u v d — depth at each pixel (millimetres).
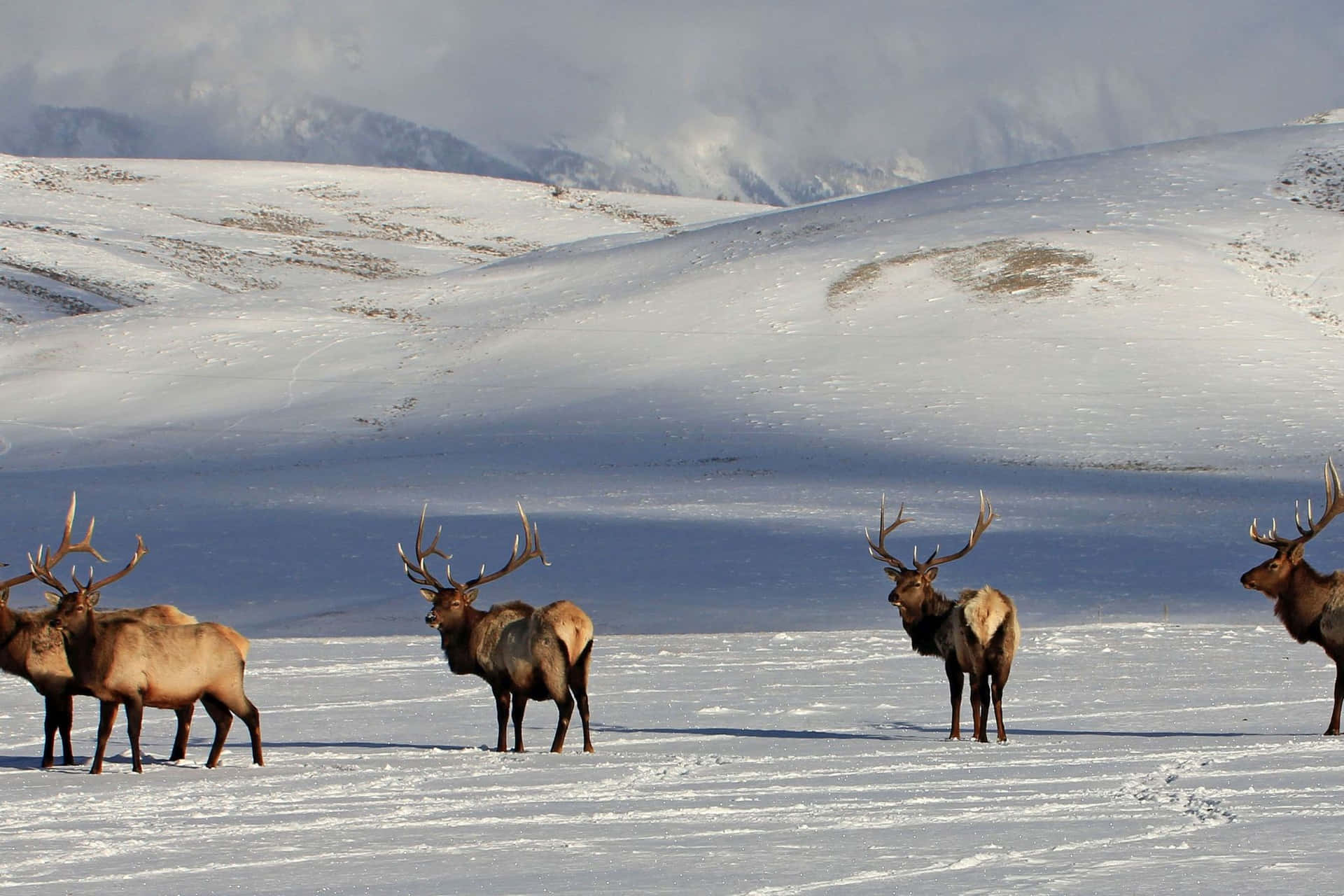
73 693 45875
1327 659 77625
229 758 48500
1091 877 27797
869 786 40281
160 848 32312
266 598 117750
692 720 57906
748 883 27969
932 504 165250
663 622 104688
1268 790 37750
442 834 33719
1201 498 166750
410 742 52594
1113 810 35688
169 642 45438
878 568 127625
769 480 187250
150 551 143750
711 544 141000
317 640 91062
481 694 66938
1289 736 49969
